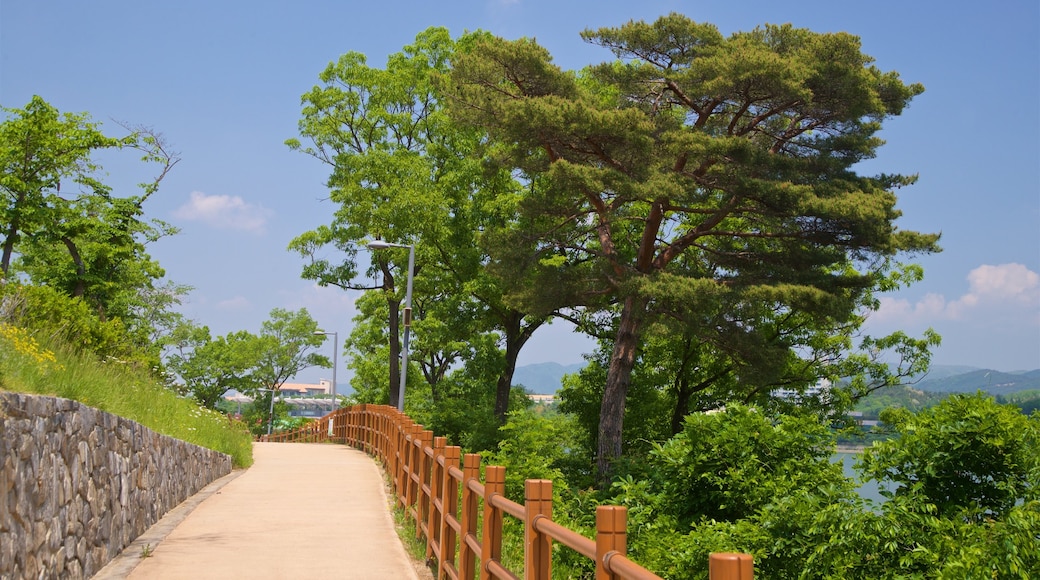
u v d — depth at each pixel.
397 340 40.66
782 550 11.66
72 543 7.20
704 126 24.23
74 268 32.94
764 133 24.48
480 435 33.53
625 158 23.11
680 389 35.94
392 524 12.04
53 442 6.70
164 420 13.90
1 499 5.54
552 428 21.53
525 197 26.30
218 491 15.25
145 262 38.53
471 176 36.03
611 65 24.97
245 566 8.81
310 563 9.14
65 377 8.26
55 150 30.72
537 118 22.05
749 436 14.66
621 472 22.70
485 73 24.36
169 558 9.02
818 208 21.38
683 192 21.48
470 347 37.62
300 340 84.00
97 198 33.19
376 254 39.16
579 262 33.59
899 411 13.48
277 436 57.03
